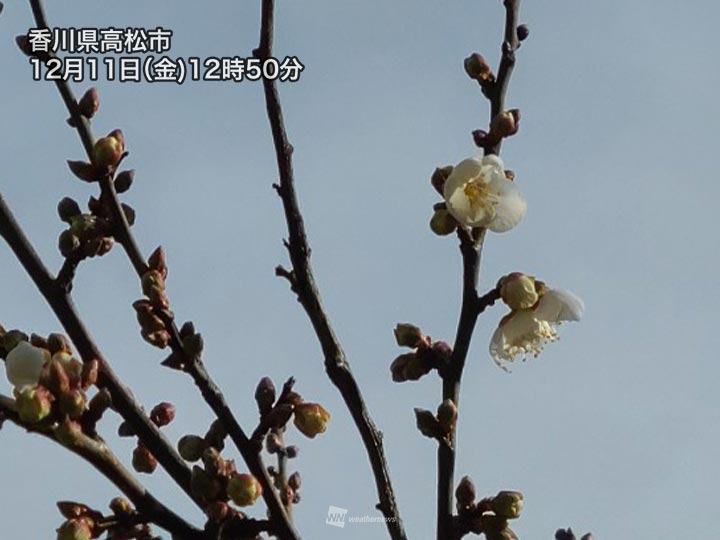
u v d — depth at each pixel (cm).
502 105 40
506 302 37
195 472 34
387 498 36
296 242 36
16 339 34
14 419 31
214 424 37
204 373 36
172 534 33
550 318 37
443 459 36
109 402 32
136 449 38
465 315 37
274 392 36
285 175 36
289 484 40
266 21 36
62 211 37
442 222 38
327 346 36
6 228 35
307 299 36
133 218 38
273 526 34
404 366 38
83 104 38
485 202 38
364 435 36
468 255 38
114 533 33
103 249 36
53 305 35
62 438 31
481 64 40
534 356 38
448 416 36
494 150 39
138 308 36
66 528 32
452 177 38
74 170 36
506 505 36
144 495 32
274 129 36
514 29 40
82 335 34
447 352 38
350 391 36
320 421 36
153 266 37
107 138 37
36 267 35
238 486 33
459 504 36
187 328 36
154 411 38
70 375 32
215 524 33
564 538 39
